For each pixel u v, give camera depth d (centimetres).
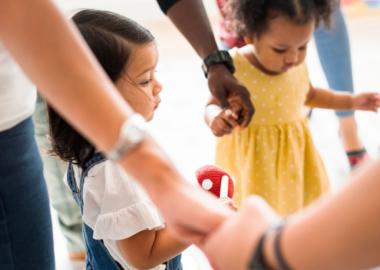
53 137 93
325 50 180
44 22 59
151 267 88
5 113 80
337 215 42
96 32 92
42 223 92
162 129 251
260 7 123
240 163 141
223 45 155
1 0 59
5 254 87
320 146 215
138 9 382
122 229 86
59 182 156
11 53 62
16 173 84
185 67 315
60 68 59
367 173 42
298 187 142
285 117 140
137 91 94
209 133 243
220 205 59
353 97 148
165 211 58
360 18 357
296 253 44
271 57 129
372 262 43
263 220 50
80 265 171
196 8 123
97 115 59
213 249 53
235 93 116
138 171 59
